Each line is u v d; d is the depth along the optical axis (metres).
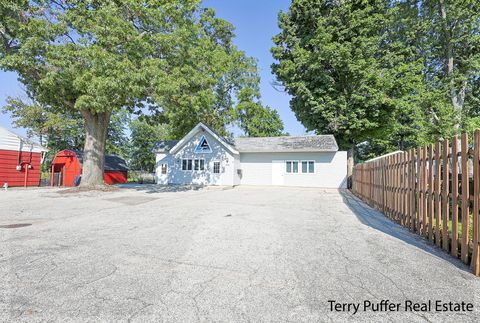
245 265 3.53
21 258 3.75
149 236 5.04
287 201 11.01
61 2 12.88
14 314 2.31
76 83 11.05
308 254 3.99
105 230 5.52
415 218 5.40
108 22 11.57
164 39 13.09
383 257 3.85
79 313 2.34
